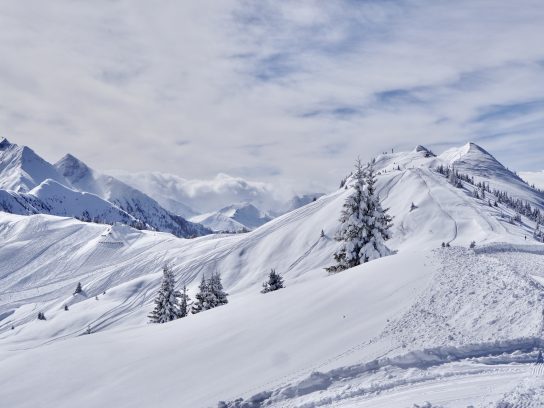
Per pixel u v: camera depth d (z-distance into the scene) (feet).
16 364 78.02
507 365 45.70
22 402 63.93
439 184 558.15
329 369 51.65
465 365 46.75
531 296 56.49
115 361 73.72
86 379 68.59
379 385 45.42
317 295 78.74
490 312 56.24
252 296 96.32
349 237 121.19
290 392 49.37
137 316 413.18
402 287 71.05
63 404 61.57
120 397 60.29
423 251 87.86
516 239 350.43
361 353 53.93
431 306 62.08
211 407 50.83
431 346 51.08
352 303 70.38
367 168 122.83
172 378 62.49
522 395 36.86
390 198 549.95
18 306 568.00
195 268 531.50
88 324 409.90
